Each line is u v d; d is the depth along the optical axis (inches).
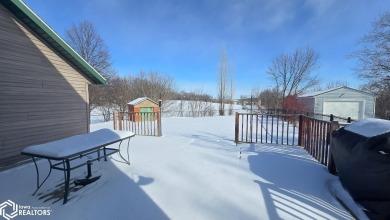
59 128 213.8
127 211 99.7
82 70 235.6
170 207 101.6
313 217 90.9
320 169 146.3
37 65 191.6
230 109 927.0
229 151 200.7
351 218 90.0
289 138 275.0
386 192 81.9
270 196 109.7
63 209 103.9
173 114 896.3
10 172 157.8
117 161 174.7
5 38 166.2
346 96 669.9
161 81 1032.8
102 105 843.4
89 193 119.1
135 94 938.7
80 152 114.0
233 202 104.3
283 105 775.7
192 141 257.4
